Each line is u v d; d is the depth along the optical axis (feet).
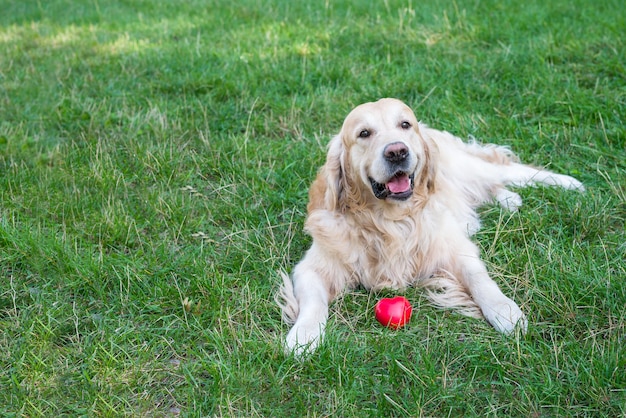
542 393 4.33
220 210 6.23
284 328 5.08
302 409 4.34
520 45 8.56
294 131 7.34
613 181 6.23
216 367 4.56
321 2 11.44
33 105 8.01
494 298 5.07
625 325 4.73
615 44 8.23
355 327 5.05
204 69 8.65
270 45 9.32
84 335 4.95
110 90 8.32
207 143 7.07
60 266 5.48
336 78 8.23
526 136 7.04
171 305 5.22
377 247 5.51
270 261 5.66
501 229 5.79
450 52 8.63
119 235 5.89
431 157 5.60
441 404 4.35
